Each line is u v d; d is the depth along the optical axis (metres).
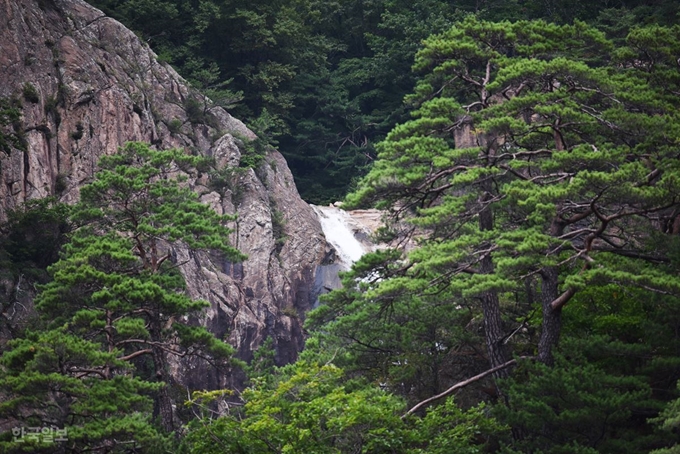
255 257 93.38
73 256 55.78
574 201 47.97
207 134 99.75
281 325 93.38
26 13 86.38
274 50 121.88
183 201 64.31
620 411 43.75
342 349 56.16
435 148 52.00
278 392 43.22
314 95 124.81
